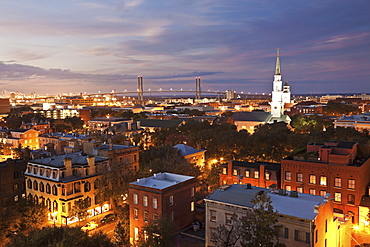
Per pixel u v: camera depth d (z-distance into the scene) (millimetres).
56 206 73500
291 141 106500
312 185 71438
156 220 51812
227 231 45344
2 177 85125
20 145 136125
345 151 70312
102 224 73750
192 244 55094
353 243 60000
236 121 199875
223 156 114188
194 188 65875
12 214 61688
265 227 40375
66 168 74812
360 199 66188
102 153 85875
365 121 146625
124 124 159875
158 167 80562
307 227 42812
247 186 57688
